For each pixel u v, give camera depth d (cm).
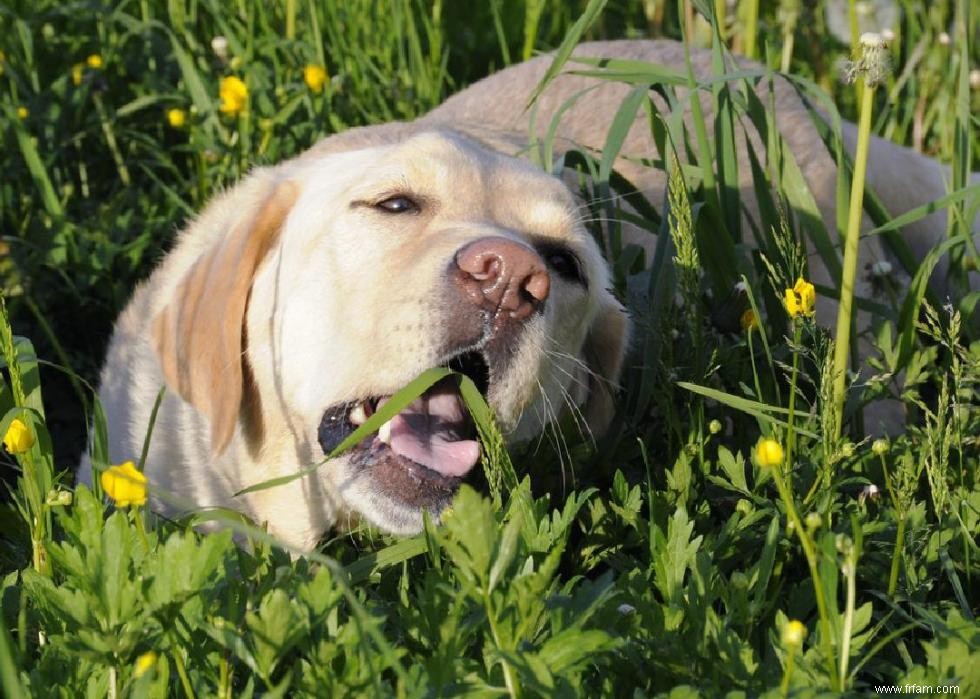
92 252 591
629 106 478
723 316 451
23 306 572
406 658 288
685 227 407
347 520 416
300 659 265
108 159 671
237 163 622
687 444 401
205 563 266
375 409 376
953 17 804
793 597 323
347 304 382
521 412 372
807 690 242
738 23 734
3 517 369
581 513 393
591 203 475
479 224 382
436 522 372
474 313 354
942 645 273
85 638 256
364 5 739
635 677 280
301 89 664
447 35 793
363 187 396
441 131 424
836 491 365
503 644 254
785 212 460
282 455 415
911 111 745
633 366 461
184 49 704
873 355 541
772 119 464
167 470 457
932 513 391
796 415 420
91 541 275
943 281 643
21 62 682
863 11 769
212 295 414
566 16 851
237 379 407
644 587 317
